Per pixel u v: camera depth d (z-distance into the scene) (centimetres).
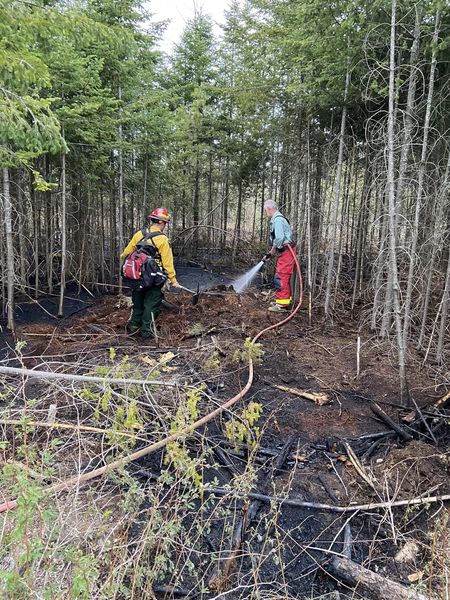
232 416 342
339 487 283
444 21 446
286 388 405
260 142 1068
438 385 421
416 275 511
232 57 1127
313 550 234
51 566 149
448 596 191
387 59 495
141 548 178
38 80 358
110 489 251
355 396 402
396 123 498
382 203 587
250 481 236
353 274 866
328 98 561
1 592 134
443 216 509
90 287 861
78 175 793
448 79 484
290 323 611
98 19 671
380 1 424
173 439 242
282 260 650
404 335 404
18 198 715
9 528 162
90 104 617
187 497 209
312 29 491
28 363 429
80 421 285
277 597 201
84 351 465
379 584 205
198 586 203
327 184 729
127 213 1087
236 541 228
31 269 855
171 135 945
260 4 639
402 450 313
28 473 179
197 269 1146
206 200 1379
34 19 325
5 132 356
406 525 250
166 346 491
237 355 443
